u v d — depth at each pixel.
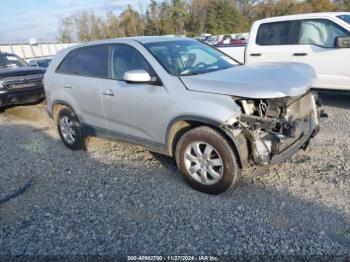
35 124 7.13
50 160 4.81
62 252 2.67
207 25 55.62
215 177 3.28
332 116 6.00
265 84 3.00
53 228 3.02
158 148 3.80
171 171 4.06
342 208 2.99
